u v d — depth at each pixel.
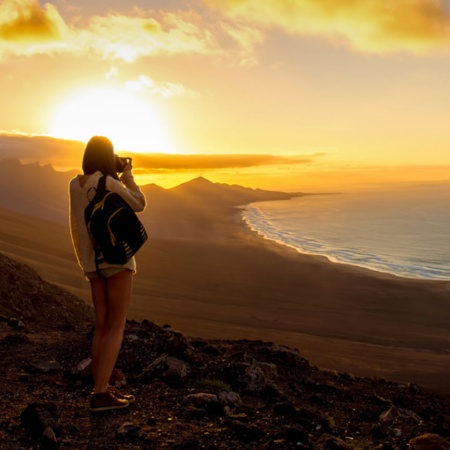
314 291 81.69
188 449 3.56
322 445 3.73
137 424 3.93
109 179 3.78
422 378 30.06
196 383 5.17
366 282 89.00
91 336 6.30
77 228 3.88
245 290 81.06
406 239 181.75
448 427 4.91
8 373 5.26
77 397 4.55
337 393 6.09
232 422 4.00
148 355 5.86
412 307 70.56
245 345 7.78
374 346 41.72
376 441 4.26
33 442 3.42
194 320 43.28
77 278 61.03
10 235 100.56
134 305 48.62
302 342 38.00
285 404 4.59
